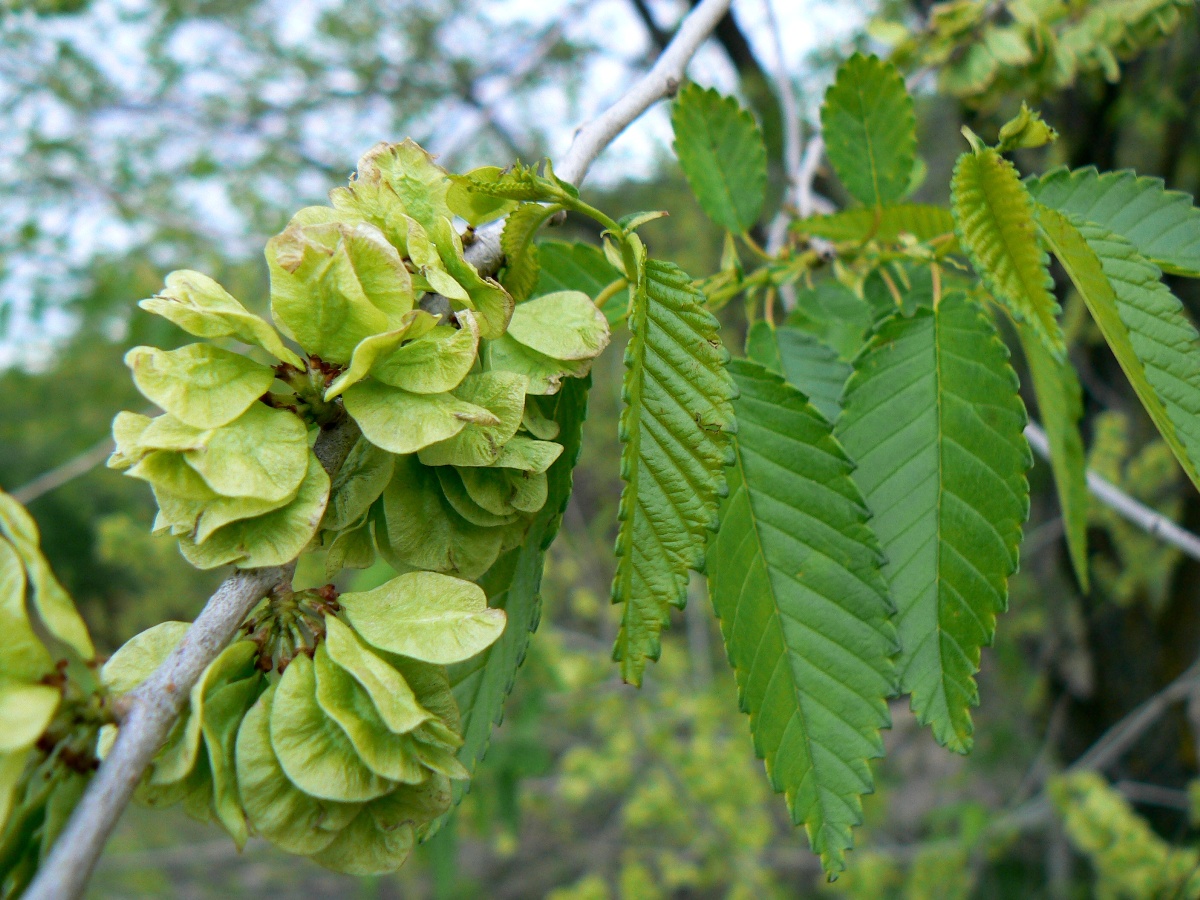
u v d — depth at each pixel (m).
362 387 0.12
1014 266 0.13
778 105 0.48
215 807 0.11
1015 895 0.60
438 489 0.13
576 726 0.74
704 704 0.58
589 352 0.12
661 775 0.60
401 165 0.13
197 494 0.11
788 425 0.13
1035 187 0.15
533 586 0.13
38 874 0.10
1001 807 0.60
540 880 0.89
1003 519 0.13
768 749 0.13
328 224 0.12
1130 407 0.43
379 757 0.11
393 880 0.87
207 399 0.11
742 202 0.17
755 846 0.56
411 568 0.13
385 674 0.11
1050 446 0.17
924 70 0.25
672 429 0.12
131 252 0.59
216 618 0.11
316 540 0.13
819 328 0.16
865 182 0.16
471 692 0.13
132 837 0.94
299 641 0.11
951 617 0.13
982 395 0.13
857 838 0.61
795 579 0.13
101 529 0.69
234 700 0.11
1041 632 0.53
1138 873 0.37
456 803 0.13
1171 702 0.45
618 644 0.11
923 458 0.13
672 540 0.12
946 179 0.54
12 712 0.10
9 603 0.10
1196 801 0.38
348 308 0.12
